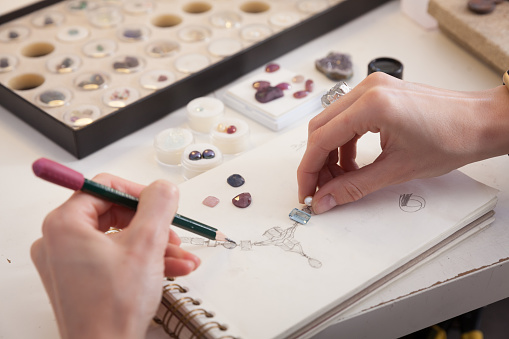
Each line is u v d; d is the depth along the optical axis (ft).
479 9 3.01
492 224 2.43
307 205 2.37
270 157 2.55
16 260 2.40
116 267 1.96
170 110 2.84
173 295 2.15
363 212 2.35
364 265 2.23
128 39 3.04
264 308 2.14
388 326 2.29
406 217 2.33
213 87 2.91
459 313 2.40
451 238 2.34
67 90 2.82
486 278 2.34
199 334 2.09
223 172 2.50
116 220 2.23
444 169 2.34
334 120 2.29
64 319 1.95
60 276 1.97
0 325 2.25
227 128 2.70
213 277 2.20
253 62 2.98
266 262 2.24
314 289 2.18
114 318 1.93
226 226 2.33
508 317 2.66
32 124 2.79
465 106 2.34
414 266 2.29
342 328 2.22
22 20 3.15
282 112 2.77
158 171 2.65
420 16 3.22
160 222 2.02
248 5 3.25
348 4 3.19
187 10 3.25
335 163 2.44
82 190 2.11
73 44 3.03
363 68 3.00
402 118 2.26
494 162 2.60
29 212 2.53
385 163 2.31
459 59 3.04
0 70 2.90
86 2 3.25
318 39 3.16
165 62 2.94
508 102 2.37
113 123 2.70
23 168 2.67
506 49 2.85
